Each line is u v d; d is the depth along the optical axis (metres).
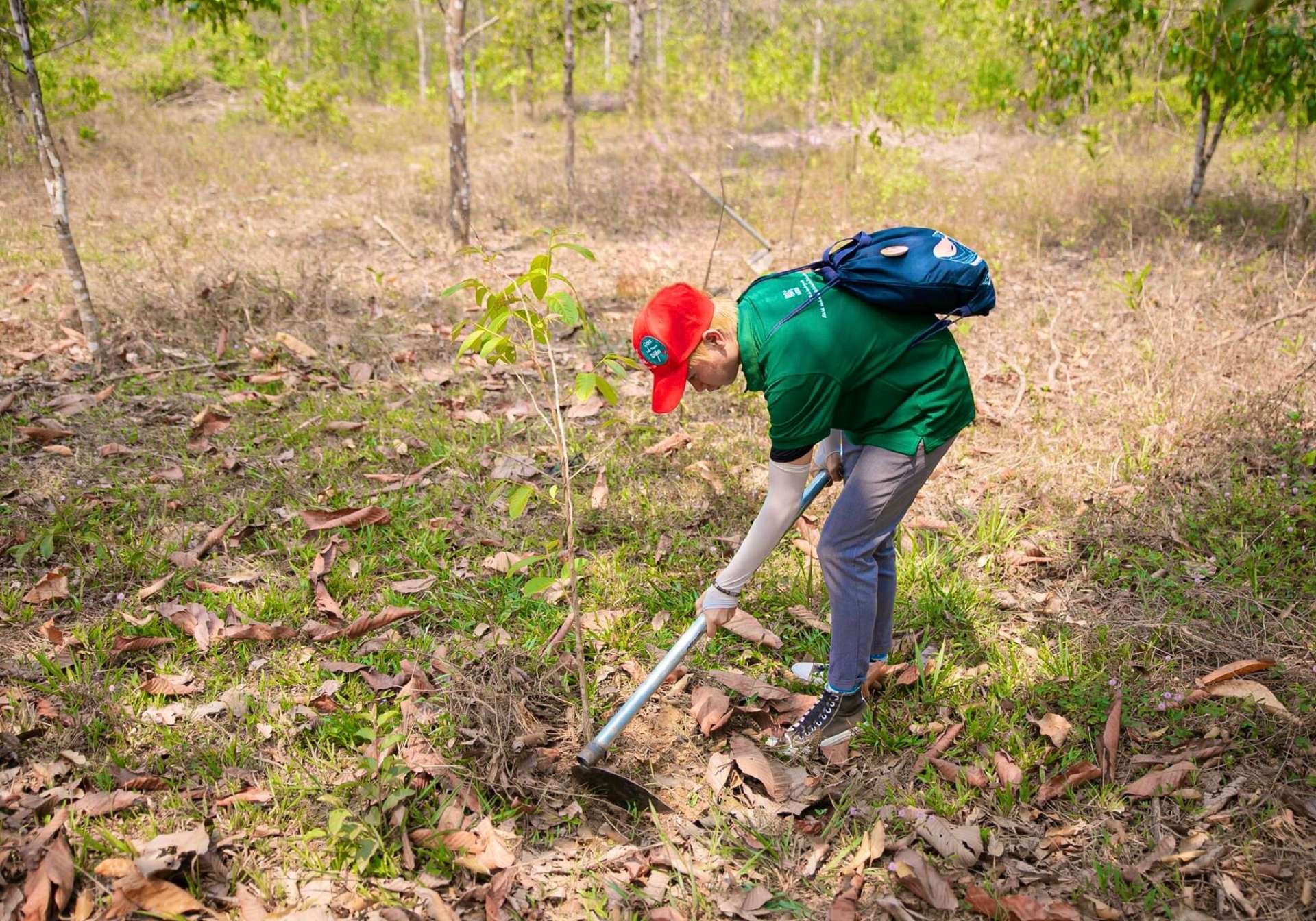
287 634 3.32
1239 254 7.23
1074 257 7.64
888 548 3.00
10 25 6.26
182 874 2.43
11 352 5.40
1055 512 4.11
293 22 20.83
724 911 2.47
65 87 12.08
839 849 2.67
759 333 2.47
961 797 2.75
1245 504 4.00
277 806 2.63
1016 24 8.76
